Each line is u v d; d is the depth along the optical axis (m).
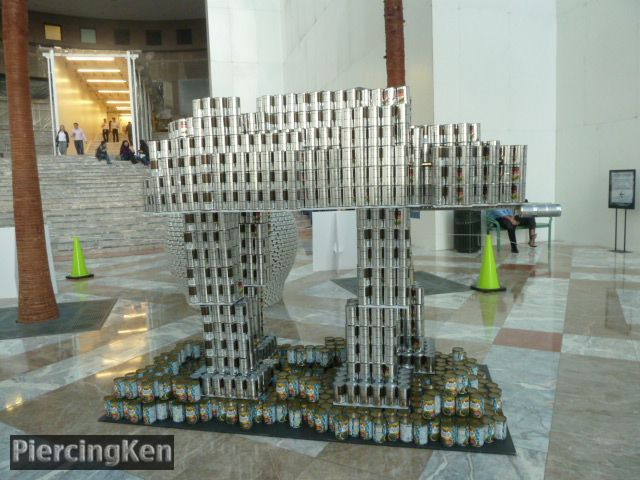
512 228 11.86
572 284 8.19
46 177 18.05
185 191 3.75
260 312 4.79
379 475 3.04
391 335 3.70
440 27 12.11
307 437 3.54
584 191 12.76
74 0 36.69
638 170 11.12
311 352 4.66
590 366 4.68
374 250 3.64
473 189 3.46
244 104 23.81
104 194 16.94
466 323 6.21
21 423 3.88
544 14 13.05
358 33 15.66
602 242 12.35
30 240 6.86
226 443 3.50
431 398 3.47
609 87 11.78
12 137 6.79
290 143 3.55
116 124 31.94
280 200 3.54
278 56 24.22
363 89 3.58
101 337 6.17
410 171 3.42
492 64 12.66
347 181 3.43
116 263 12.35
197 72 42.12
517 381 4.37
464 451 3.28
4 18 6.46
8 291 8.73
